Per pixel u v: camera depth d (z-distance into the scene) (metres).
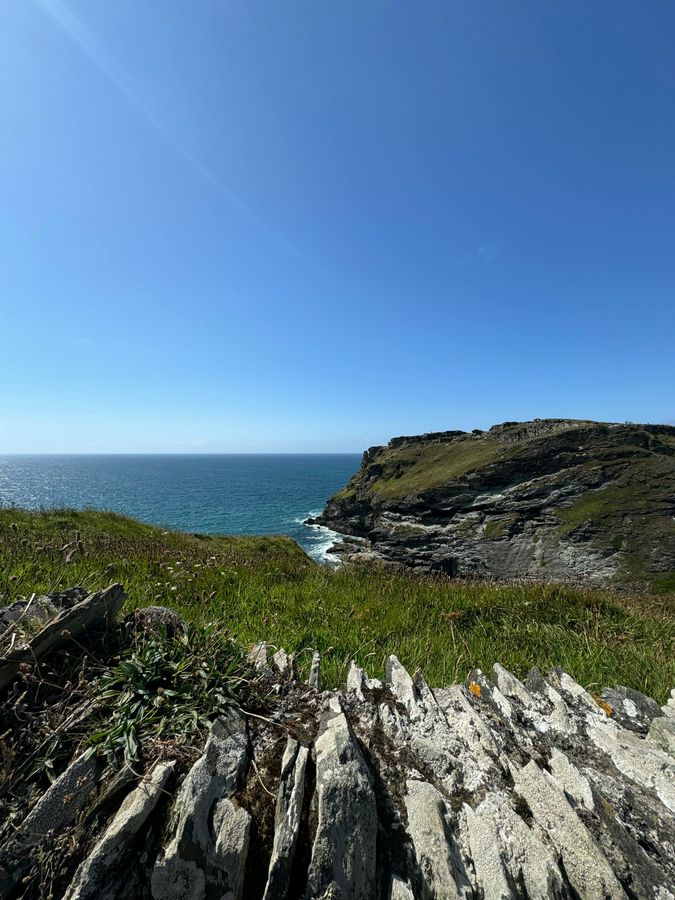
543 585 9.22
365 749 2.80
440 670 4.86
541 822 2.51
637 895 2.26
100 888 1.82
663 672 5.15
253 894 1.97
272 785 2.37
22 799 2.14
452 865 2.16
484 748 3.02
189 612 5.69
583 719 3.62
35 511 16.41
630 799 2.79
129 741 2.40
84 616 3.22
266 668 3.40
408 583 9.25
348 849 2.10
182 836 2.00
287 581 8.27
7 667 2.63
